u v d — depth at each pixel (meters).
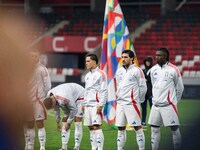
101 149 17.59
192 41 58.31
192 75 51.09
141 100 17.47
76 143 18.80
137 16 63.66
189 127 10.50
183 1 67.31
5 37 8.53
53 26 64.56
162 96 16.66
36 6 68.12
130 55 17.31
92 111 17.47
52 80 51.84
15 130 9.34
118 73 17.62
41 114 17.88
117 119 17.47
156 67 16.95
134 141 21.64
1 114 9.09
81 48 58.31
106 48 25.14
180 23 61.22
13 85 8.95
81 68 61.34
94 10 66.88
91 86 17.48
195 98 46.75
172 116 16.64
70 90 17.16
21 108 9.20
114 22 24.81
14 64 8.73
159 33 60.16
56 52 59.41
